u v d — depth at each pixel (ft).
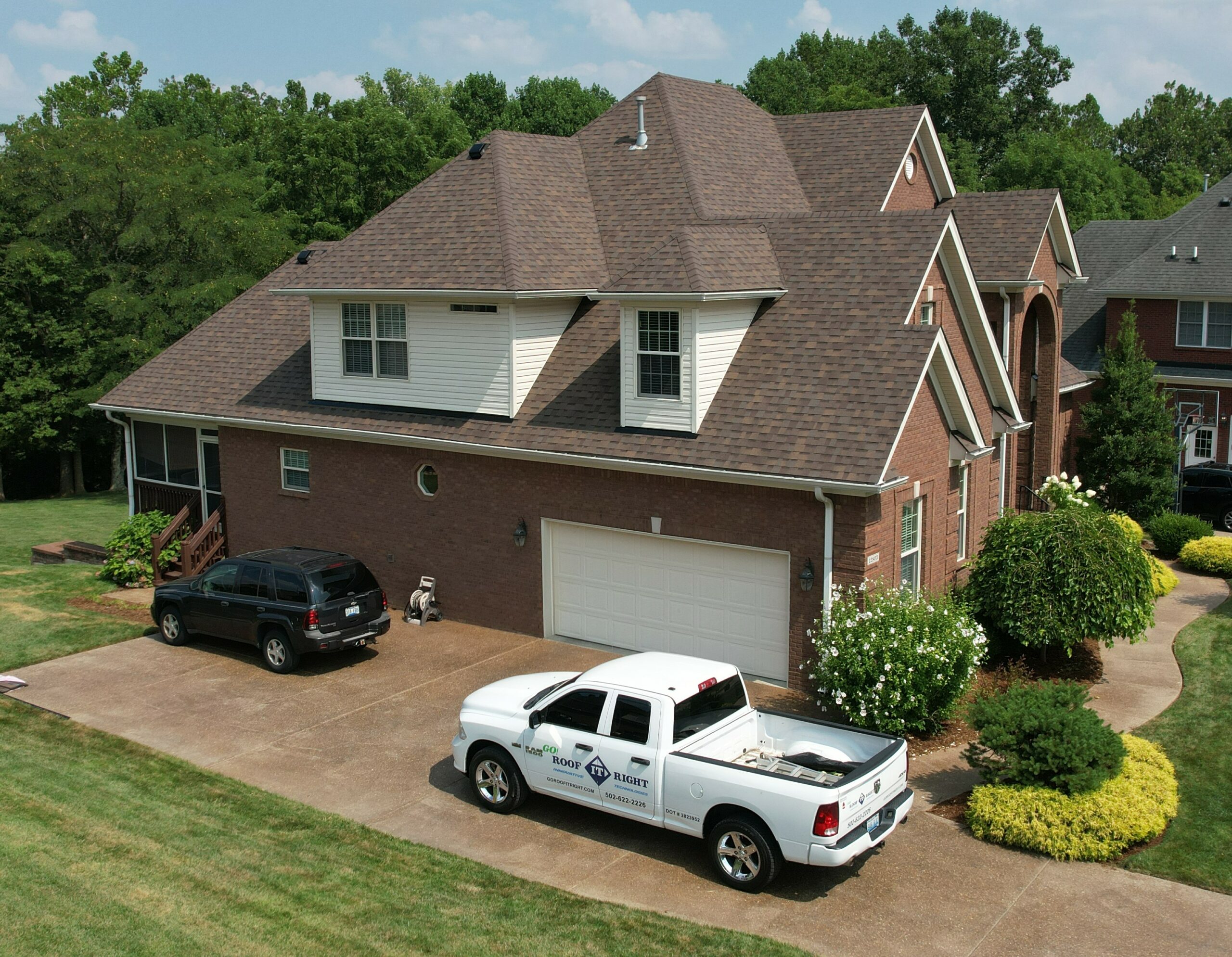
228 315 84.38
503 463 60.70
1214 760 43.80
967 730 47.52
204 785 42.04
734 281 54.03
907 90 272.92
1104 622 51.88
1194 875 34.78
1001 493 70.95
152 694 52.90
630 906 32.78
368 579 57.57
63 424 149.48
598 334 62.49
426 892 33.37
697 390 52.90
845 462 47.93
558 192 70.03
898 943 30.78
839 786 31.96
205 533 74.84
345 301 66.74
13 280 138.41
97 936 30.19
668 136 73.36
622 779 36.24
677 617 55.98
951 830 38.27
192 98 359.25
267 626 56.24
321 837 37.47
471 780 40.98
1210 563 75.56
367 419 65.92
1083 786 37.35
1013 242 75.82
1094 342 118.83
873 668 45.19
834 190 74.33
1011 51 270.67
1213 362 112.37
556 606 60.64
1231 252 113.60
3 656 58.95
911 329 52.19
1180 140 314.35
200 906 32.09
